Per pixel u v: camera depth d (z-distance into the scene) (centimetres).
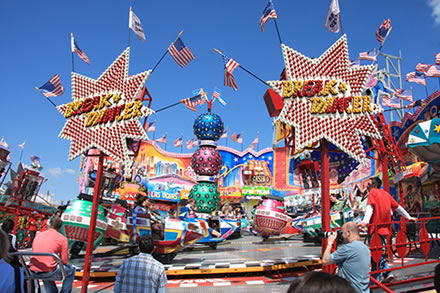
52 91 868
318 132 604
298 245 1206
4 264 276
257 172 3725
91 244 593
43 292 574
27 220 1616
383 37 940
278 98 707
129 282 357
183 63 849
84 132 664
